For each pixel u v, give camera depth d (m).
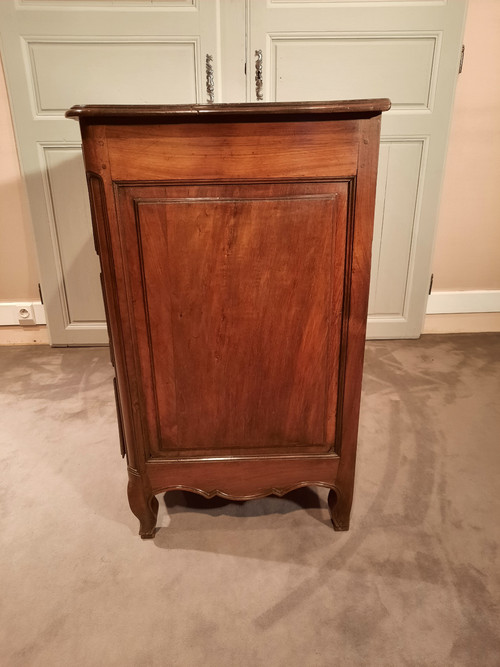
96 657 0.97
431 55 2.06
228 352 1.08
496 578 1.14
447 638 1.00
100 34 1.99
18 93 2.06
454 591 1.10
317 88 2.10
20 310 2.45
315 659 0.96
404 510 1.36
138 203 0.96
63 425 1.79
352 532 1.28
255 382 1.11
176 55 2.04
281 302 1.04
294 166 0.94
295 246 1.00
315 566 1.17
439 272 2.51
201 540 1.26
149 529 1.26
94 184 0.95
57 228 2.27
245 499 1.23
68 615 1.06
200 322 1.05
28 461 1.59
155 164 0.93
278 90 2.10
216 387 1.11
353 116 0.91
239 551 1.22
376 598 1.09
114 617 1.05
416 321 2.50
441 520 1.32
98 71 2.05
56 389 2.06
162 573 1.16
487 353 2.37
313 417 1.15
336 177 0.95
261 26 2.00
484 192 2.36
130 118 0.89
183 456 1.18
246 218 0.97
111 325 1.06
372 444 1.66
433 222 2.31
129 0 1.96
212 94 2.09
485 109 2.23
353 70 2.08
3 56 2.01
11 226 2.31
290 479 1.21
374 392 2.01
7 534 1.28
